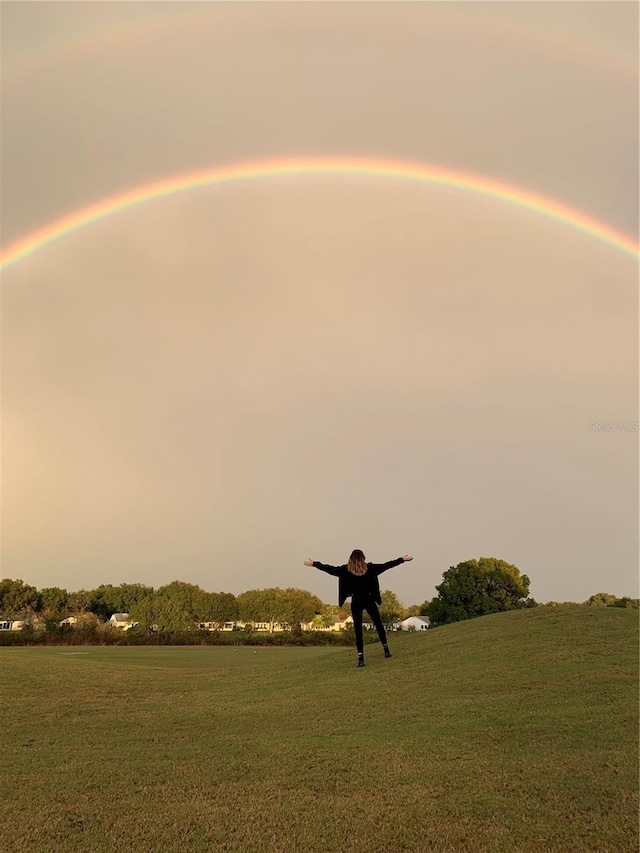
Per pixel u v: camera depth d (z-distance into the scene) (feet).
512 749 28.25
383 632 60.90
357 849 19.07
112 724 38.70
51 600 469.98
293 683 54.75
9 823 21.22
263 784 25.02
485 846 19.10
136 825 20.99
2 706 45.32
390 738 31.40
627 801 22.03
